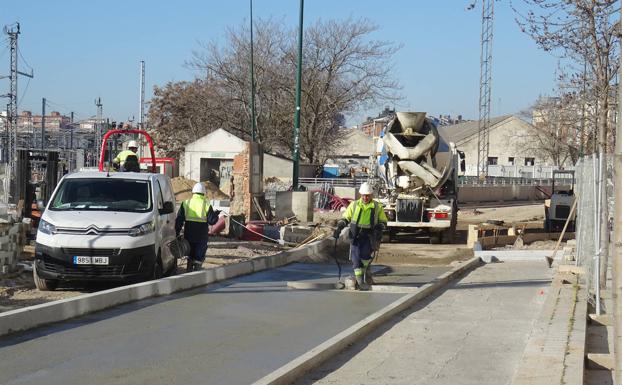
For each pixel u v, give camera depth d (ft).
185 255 47.11
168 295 40.83
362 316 36.35
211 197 130.11
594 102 59.93
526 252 63.16
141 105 228.22
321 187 136.26
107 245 40.22
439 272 56.24
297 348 29.07
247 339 30.48
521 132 282.56
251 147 81.82
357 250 45.19
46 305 32.09
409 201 78.07
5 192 65.82
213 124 203.92
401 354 28.04
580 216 46.83
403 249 73.56
